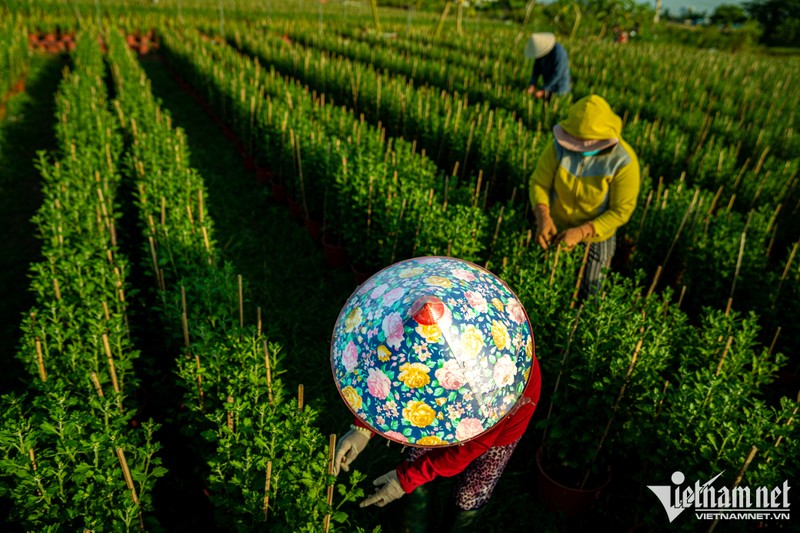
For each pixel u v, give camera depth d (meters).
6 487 2.44
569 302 4.13
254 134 8.57
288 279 6.14
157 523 2.62
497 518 3.47
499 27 40.81
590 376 3.24
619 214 4.16
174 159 6.49
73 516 2.36
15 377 4.50
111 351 3.56
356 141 7.10
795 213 7.09
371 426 1.86
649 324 3.49
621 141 4.09
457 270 1.98
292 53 14.72
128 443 2.67
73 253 4.29
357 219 5.86
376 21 24.94
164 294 3.94
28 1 26.80
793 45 57.12
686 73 18.59
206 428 3.13
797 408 2.79
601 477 3.39
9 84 12.80
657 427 2.96
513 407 1.91
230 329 3.51
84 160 6.11
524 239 4.74
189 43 15.87
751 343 3.59
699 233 5.47
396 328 1.74
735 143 9.75
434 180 6.55
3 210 7.46
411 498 2.80
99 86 10.69
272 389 3.02
